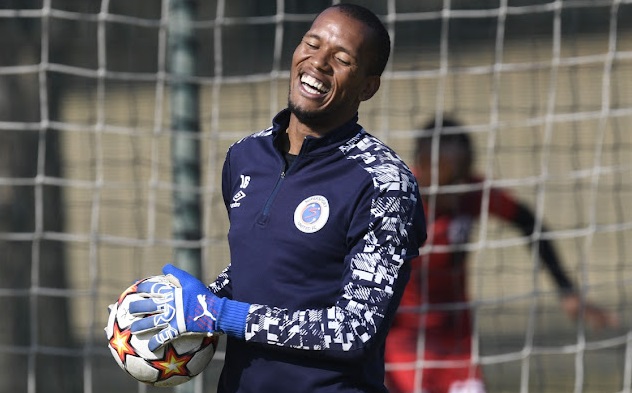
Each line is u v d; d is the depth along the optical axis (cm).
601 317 1947
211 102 2864
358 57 950
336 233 932
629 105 3191
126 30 2842
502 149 3148
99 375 2602
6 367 2580
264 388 955
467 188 1878
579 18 3102
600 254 3231
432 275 1859
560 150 3206
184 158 1844
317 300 937
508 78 3092
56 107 2672
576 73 3145
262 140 1020
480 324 2986
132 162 3072
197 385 1869
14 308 2611
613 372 2742
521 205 1911
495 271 2988
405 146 2875
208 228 2019
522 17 3055
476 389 1864
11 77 2586
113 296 2778
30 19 2591
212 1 2870
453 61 3022
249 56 2842
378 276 904
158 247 3112
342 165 948
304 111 955
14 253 2608
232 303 925
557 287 1936
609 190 3234
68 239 1883
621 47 3117
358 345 893
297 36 2653
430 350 1858
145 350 963
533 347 2877
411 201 934
